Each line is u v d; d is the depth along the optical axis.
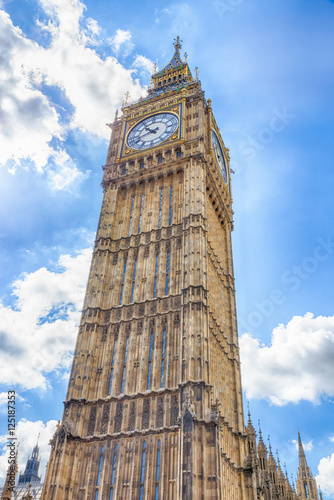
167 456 36.88
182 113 60.28
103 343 45.66
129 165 58.75
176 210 51.97
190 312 42.91
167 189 54.78
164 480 35.88
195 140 57.03
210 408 38.47
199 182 52.84
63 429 39.88
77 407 41.53
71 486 37.75
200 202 51.00
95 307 47.41
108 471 37.91
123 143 61.78
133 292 48.06
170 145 57.41
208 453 35.66
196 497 33.69
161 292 46.50
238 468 44.06
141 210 54.72
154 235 51.09
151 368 42.03
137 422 39.22
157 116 62.44
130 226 53.72
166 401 39.41
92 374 43.81
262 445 57.31
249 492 43.19
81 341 45.38
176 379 40.66
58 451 38.81
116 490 36.66
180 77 75.12
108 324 46.53
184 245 48.28
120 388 42.47
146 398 40.44
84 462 39.12
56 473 37.72
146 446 37.88
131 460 37.72
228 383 49.06
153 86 75.75
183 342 41.56
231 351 52.00
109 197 56.84
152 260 49.25
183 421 36.44
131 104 67.25
